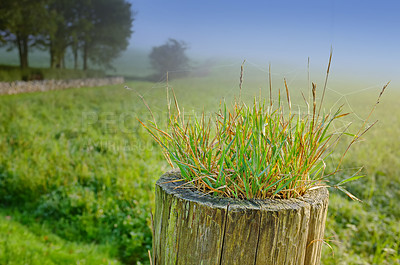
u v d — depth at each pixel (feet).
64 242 12.72
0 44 74.13
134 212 13.93
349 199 15.72
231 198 3.98
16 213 14.73
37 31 73.77
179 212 3.93
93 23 96.63
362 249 12.09
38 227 13.64
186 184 4.40
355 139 4.20
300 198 4.15
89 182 16.66
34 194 15.78
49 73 69.31
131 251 12.19
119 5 99.04
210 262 3.79
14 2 66.64
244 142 4.17
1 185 16.81
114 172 16.96
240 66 4.59
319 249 4.40
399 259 11.25
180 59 102.42
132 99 35.55
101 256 11.88
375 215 14.34
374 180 16.88
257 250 3.71
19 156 19.56
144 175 16.07
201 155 4.44
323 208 4.13
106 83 83.92
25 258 11.14
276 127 4.25
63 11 86.79
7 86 50.67
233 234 3.69
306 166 4.13
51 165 17.94
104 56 105.70
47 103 40.63
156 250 4.46
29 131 24.73
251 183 4.11
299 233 3.86
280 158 4.20
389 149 21.58
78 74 79.46
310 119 4.55
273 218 3.68
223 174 4.06
